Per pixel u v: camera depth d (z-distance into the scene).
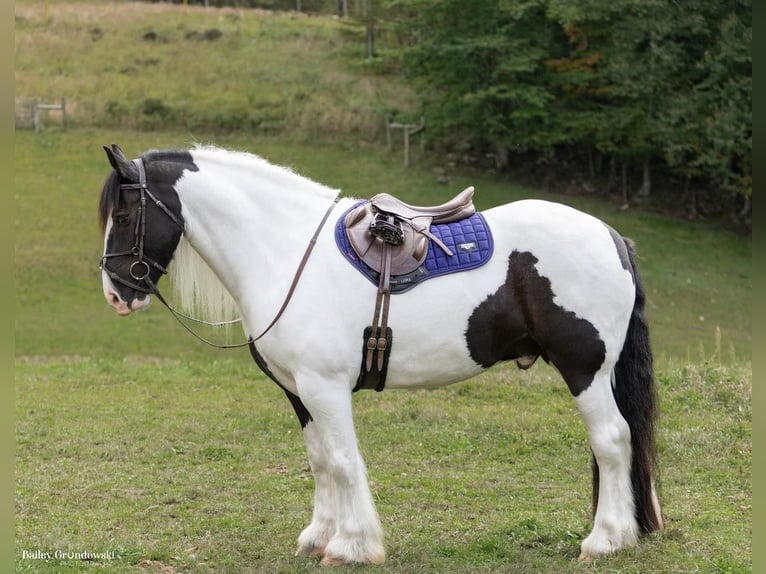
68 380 9.24
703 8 20.16
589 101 22.42
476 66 21.58
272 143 23.72
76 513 5.30
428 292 4.30
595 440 4.34
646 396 4.45
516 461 6.30
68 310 15.20
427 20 22.17
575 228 4.39
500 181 22.62
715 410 7.18
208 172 4.48
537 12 21.64
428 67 22.34
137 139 23.41
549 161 23.38
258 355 4.50
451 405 7.72
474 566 4.37
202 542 4.83
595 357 4.32
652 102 21.03
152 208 4.36
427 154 23.62
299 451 6.66
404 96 25.98
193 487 5.79
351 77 27.02
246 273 4.44
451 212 4.49
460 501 5.47
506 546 4.62
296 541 4.81
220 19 30.98
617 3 20.25
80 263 17.20
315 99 25.69
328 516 4.61
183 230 4.45
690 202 22.23
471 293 4.32
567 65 21.98
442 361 4.36
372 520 4.34
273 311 4.32
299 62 28.00
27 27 29.08
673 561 4.28
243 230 4.45
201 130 24.31
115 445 6.75
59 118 24.06
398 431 6.97
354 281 4.30
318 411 4.28
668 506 5.26
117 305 4.40
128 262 4.37
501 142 22.14
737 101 19.78
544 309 4.32
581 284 4.30
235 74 27.11
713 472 5.89
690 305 16.38
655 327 15.18
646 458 4.44
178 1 34.28
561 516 5.12
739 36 19.64
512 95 20.45
